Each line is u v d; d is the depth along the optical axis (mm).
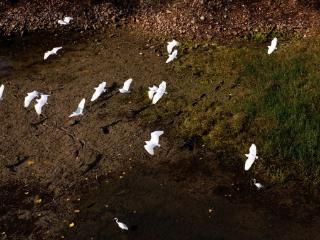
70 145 11859
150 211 10039
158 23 16906
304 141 11078
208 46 15602
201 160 11227
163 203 10211
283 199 10117
